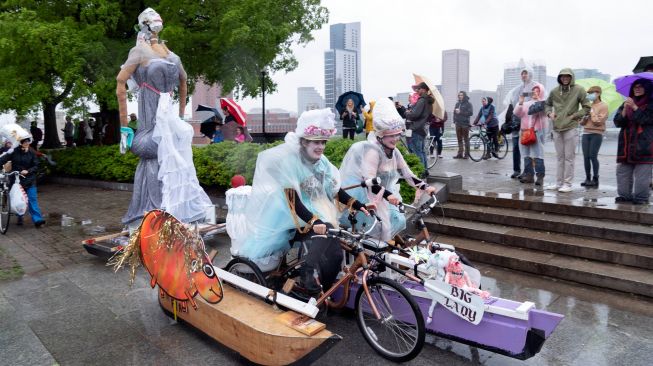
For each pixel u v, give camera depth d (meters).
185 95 6.73
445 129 18.94
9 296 5.24
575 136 7.50
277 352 3.38
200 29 14.33
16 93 11.70
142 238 4.17
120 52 12.77
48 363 3.82
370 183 4.23
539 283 5.37
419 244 4.44
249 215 4.23
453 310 3.62
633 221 6.03
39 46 11.29
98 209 10.07
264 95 15.15
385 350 3.84
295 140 4.01
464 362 3.75
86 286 5.50
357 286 4.23
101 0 12.31
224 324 3.77
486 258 5.99
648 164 6.35
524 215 6.69
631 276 5.05
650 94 6.19
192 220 6.19
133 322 4.55
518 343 3.40
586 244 5.75
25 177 8.30
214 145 9.96
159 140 6.09
